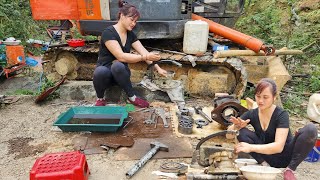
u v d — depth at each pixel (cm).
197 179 268
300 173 316
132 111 446
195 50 507
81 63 563
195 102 501
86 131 387
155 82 490
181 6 527
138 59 430
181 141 363
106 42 435
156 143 349
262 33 902
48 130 404
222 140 359
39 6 530
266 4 1010
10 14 1042
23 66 755
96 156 338
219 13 636
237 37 529
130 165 322
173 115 435
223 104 373
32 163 331
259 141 282
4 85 713
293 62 718
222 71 520
